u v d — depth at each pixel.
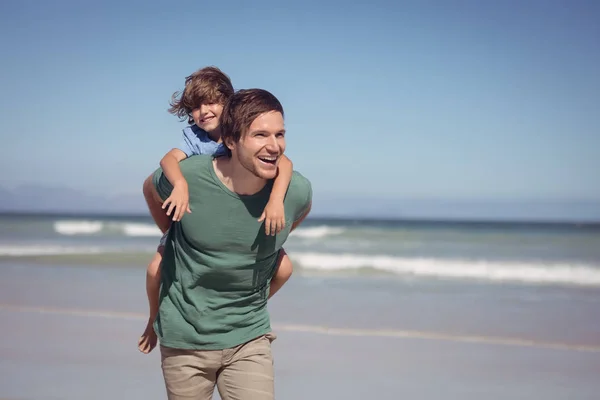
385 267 13.48
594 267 12.98
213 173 2.54
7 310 8.30
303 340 6.77
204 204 2.56
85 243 20.03
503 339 6.86
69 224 25.94
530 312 8.46
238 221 2.57
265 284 2.82
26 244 19.72
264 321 2.83
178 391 2.74
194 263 2.64
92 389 5.02
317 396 4.96
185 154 2.97
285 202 2.66
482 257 15.48
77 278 11.37
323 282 11.41
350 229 23.08
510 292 10.33
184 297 2.68
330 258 14.50
